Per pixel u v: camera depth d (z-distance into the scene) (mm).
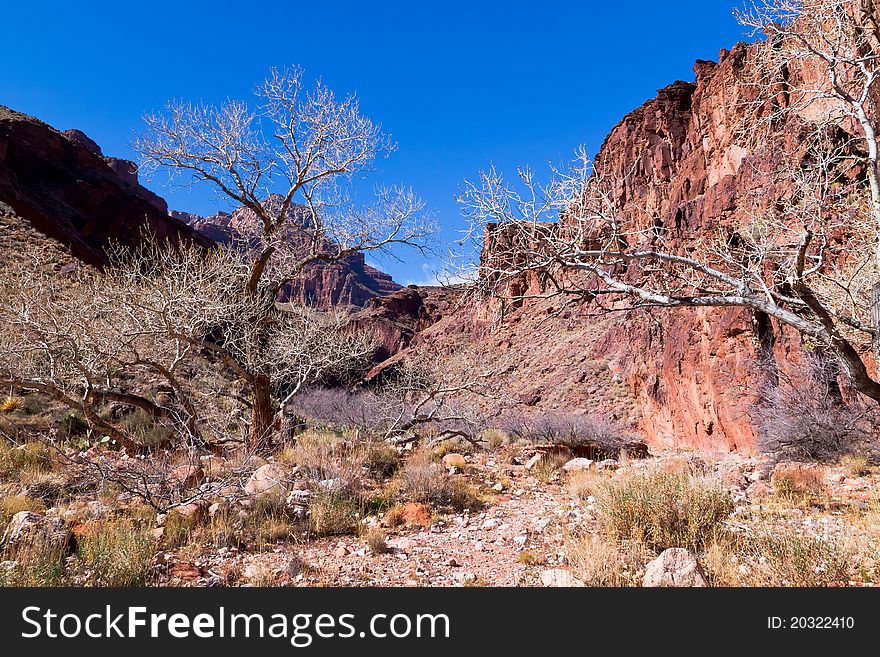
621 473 8047
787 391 14750
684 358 26156
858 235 6145
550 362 46469
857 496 7137
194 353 11969
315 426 15141
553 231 5293
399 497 7871
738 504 6992
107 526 5355
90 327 9711
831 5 5344
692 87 47375
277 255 13219
